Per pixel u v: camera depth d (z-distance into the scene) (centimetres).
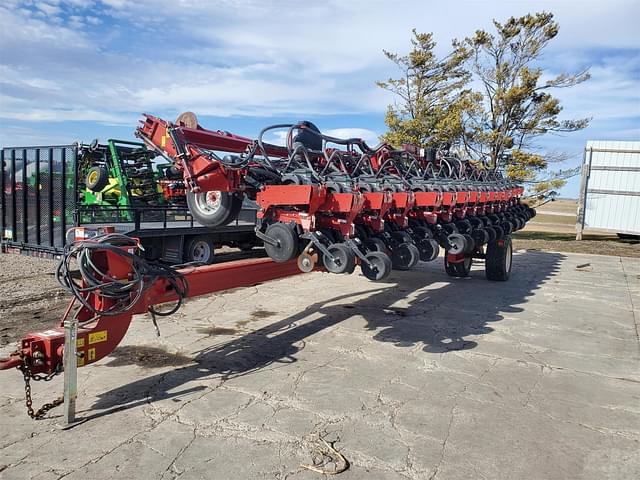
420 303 736
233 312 666
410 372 457
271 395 400
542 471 300
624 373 470
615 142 1792
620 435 348
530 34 1758
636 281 980
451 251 619
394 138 1817
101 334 368
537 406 392
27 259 1072
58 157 855
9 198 952
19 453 308
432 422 360
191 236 990
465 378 446
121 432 336
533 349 534
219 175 401
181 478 285
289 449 318
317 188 402
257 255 1205
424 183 655
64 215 853
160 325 596
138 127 449
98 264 365
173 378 432
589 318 673
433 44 1861
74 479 282
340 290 823
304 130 534
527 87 1714
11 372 442
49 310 640
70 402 342
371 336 566
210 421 354
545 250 1535
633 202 1781
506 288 871
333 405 384
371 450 319
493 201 827
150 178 996
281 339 549
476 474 295
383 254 431
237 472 292
